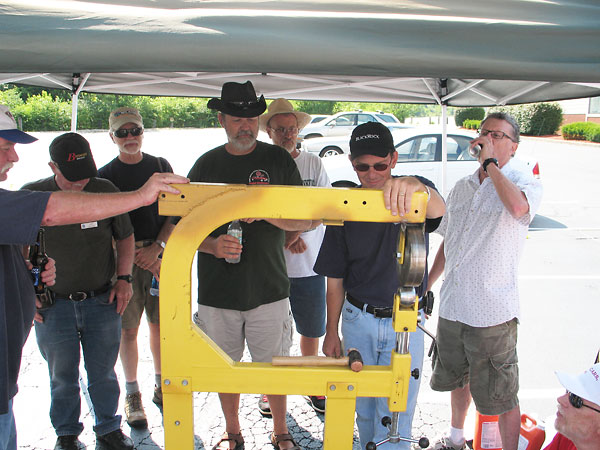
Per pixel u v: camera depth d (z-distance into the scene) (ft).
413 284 4.33
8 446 6.51
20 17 4.40
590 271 19.30
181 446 4.64
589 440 5.57
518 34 4.73
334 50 4.60
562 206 31.01
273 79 12.64
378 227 6.89
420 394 11.12
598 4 5.13
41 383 11.21
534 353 12.89
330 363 4.49
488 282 7.66
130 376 10.10
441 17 4.85
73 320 8.49
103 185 8.83
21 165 40.14
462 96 14.17
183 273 4.26
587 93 10.98
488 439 8.32
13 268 5.81
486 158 7.86
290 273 10.45
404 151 26.53
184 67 4.58
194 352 4.39
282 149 9.02
